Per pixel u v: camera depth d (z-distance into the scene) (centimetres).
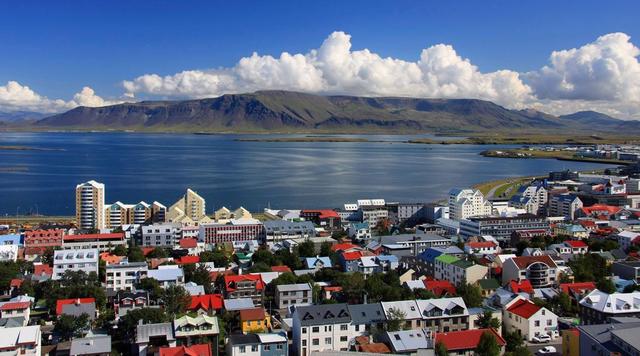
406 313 15538
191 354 12588
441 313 15688
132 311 15538
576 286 19112
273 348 13675
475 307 16788
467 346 13875
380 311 15500
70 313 16175
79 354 13200
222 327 15025
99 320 16512
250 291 19025
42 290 19250
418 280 19800
